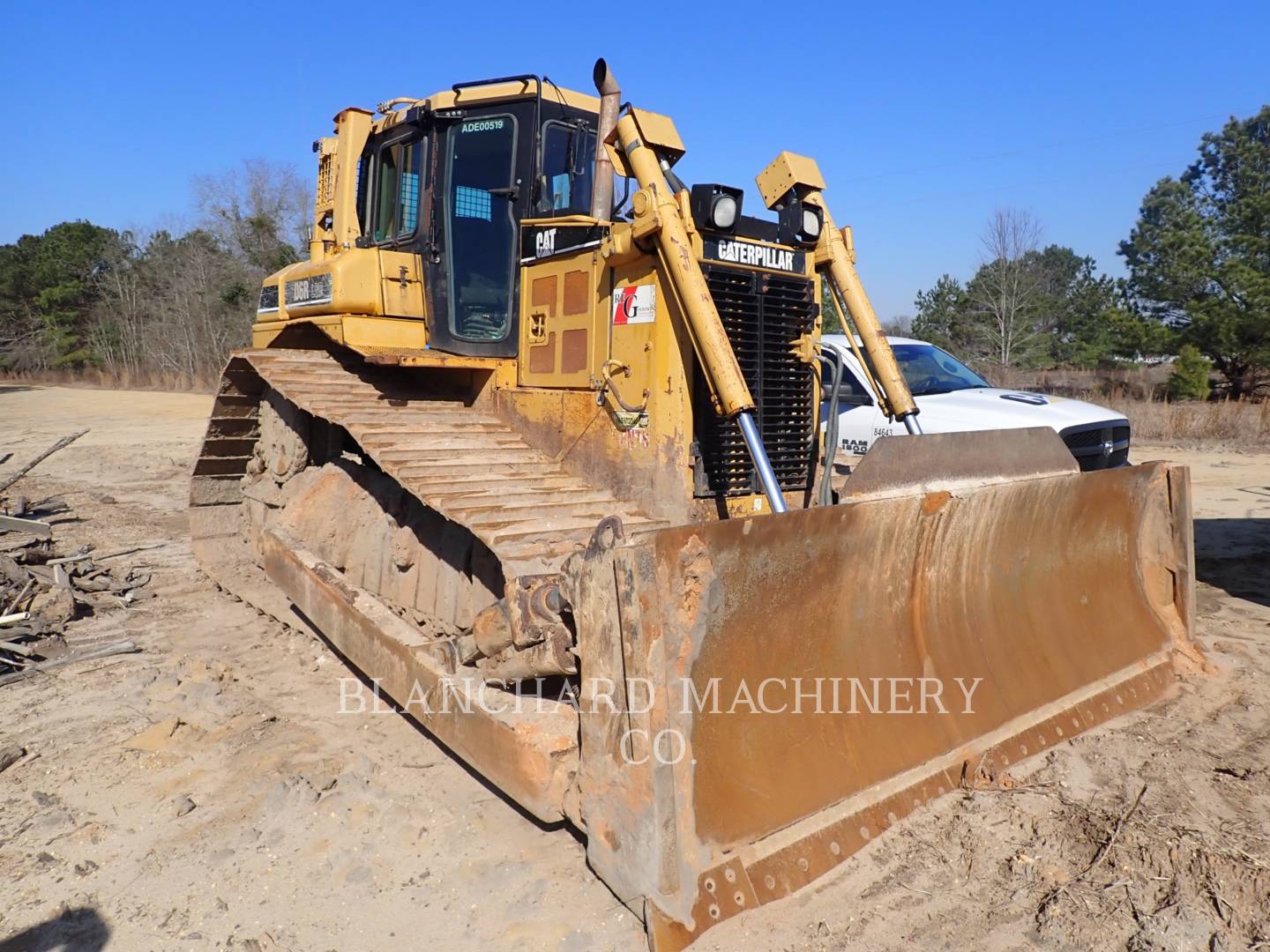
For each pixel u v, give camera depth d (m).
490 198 4.84
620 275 4.14
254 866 3.29
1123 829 3.27
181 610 6.47
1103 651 4.43
